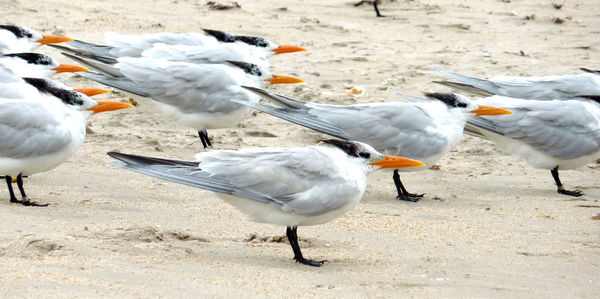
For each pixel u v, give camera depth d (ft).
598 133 46.06
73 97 38.29
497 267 30.30
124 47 59.52
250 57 57.36
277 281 26.78
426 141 42.52
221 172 29.25
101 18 85.35
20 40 57.98
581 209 41.42
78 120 38.14
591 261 31.63
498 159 52.65
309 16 95.45
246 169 29.40
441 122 43.11
